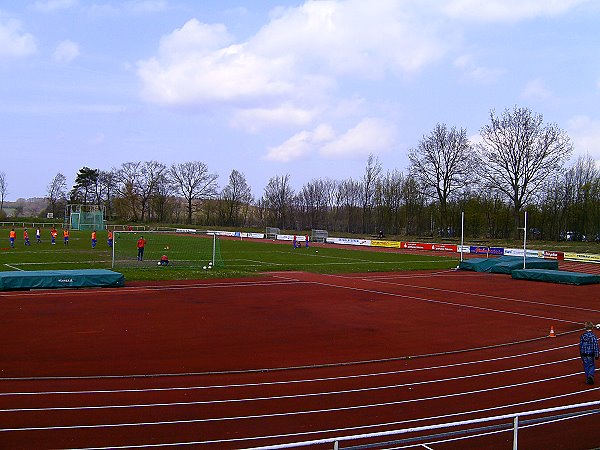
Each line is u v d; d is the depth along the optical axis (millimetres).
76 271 30891
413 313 24781
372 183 107938
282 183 124625
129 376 13891
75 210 140000
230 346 17500
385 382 13805
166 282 32938
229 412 11352
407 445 9805
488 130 78062
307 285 33750
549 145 77812
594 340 14016
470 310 26062
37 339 17734
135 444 9602
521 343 18969
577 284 36906
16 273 29094
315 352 16953
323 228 120938
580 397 12797
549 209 83500
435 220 94250
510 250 64125
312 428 10531
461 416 11367
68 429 10211
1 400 11805
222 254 55188
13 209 171500
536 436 10414
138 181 134125
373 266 48500
